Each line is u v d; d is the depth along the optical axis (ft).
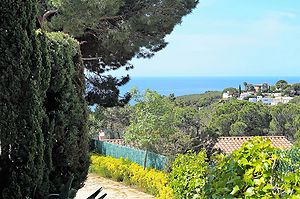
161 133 60.23
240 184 12.21
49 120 21.07
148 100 61.82
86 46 64.85
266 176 12.09
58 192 21.79
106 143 67.00
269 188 11.67
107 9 51.11
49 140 20.18
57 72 20.99
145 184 48.03
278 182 12.12
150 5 58.13
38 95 18.71
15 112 17.83
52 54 20.86
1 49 17.48
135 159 58.54
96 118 79.41
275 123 115.14
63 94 21.59
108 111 96.53
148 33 60.39
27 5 18.11
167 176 43.86
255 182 11.98
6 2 17.52
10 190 18.20
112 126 97.09
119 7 53.52
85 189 47.06
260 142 13.20
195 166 26.63
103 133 94.94
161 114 61.62
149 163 54.85
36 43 18.54
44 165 19.31
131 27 56.85
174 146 50.21
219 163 13.89
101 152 68.18
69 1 49.37
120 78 71.26
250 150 12.81
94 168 58.54
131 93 62.80
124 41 59.31
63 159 21.86
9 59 17.56
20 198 18.26
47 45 20.26
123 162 53.67
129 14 58.08
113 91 70.69
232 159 13.04
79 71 23.30
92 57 67.00
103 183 51.78
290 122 114.42
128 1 57.41
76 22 51.47
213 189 13.29
